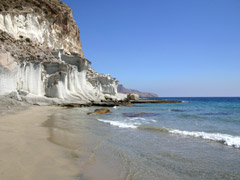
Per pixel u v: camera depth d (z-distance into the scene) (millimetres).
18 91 22297
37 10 34000
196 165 5043
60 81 28562
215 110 26969
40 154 5113
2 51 18859
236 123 13406
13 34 26906
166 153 6035
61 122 11625
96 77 46750
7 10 28234
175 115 19188
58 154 5281
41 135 7449
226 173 4555
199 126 11898
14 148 5414
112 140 7578
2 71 18266
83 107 26641
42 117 13258
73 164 4637
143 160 5324
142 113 20641
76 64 34750
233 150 6465
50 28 37562
